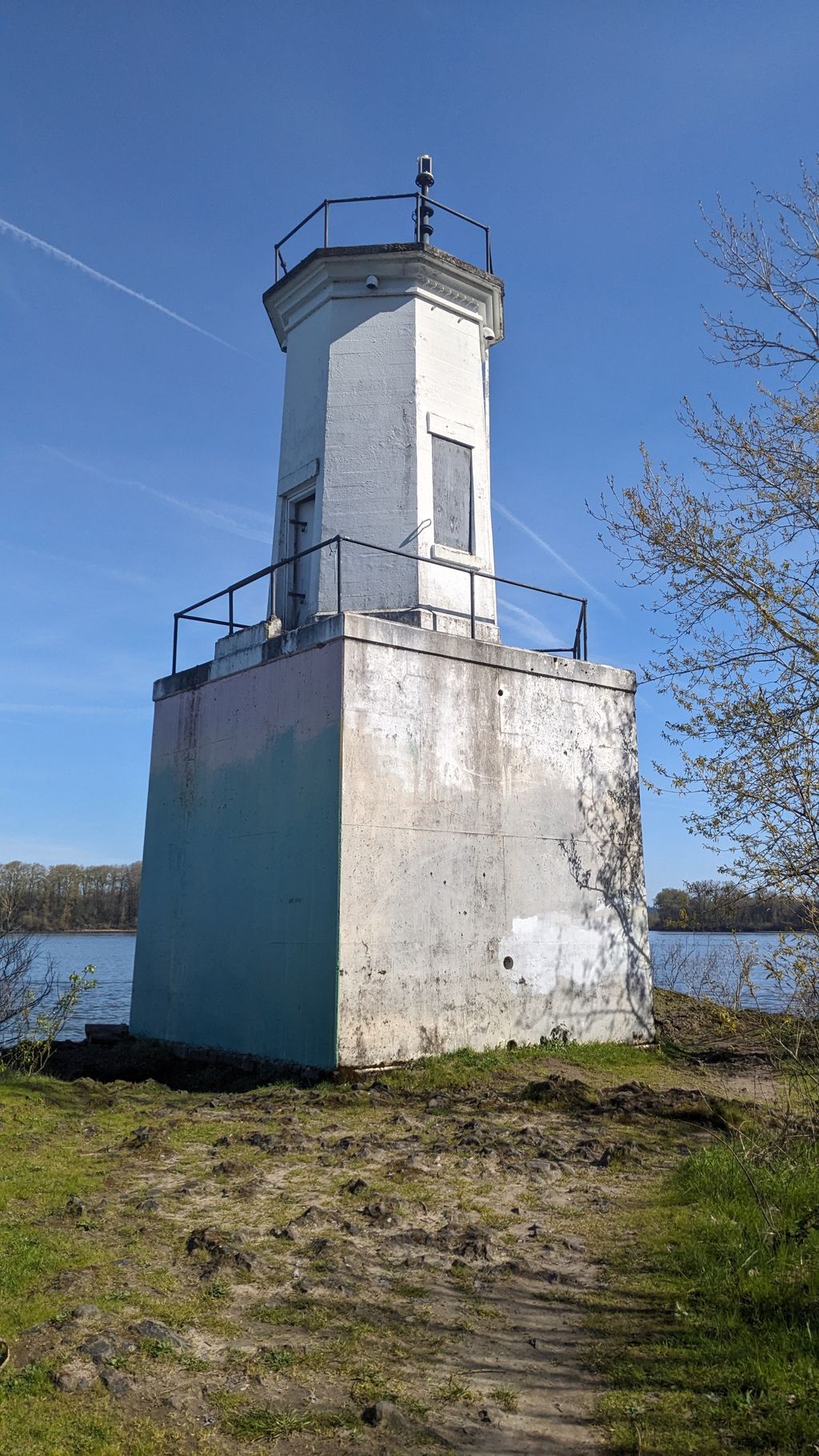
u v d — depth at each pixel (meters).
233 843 13.08
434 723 12.39
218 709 13.87
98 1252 5.50
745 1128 8.41
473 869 12.51
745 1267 5.28
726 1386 4.13
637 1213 6.52
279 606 14.48
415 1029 11.49
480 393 15.09
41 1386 3.96
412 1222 6.24
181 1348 4.38
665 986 19.62
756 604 12.38
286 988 11.62
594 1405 4.04
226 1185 6.89
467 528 14.44
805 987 7.78
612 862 14.41
